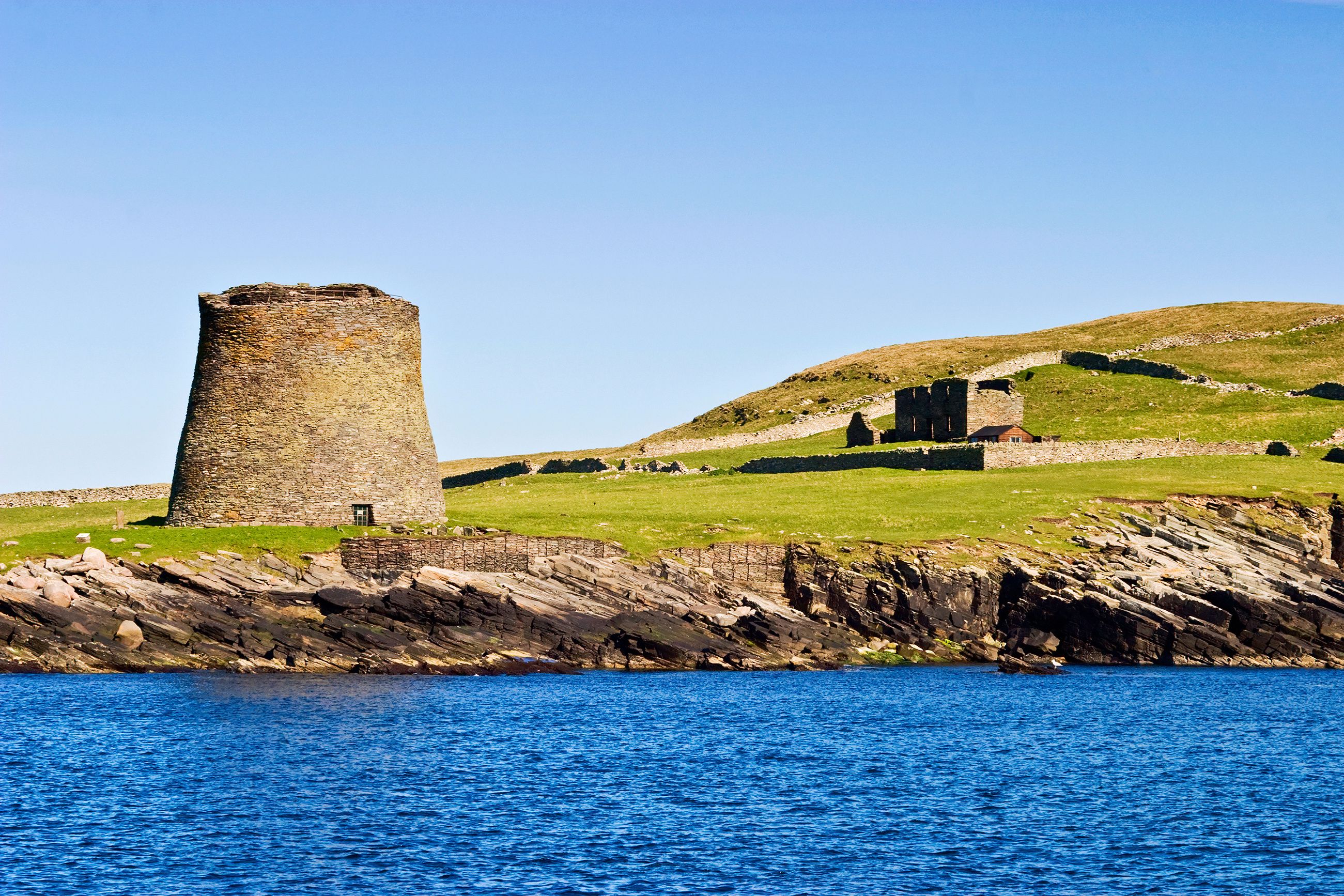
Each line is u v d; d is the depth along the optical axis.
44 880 66.31
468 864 69.88
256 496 158.12
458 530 161.00
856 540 164.62
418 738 102.12
